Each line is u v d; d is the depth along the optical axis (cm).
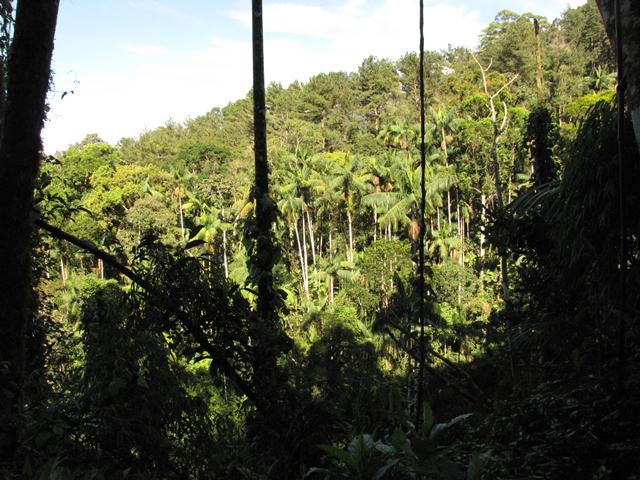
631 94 266
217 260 492
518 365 809
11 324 367
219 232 3891
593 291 566
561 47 5516
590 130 542
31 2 369
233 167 4822
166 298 449
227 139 6775
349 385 563
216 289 462
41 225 432
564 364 593
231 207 4075
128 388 429
